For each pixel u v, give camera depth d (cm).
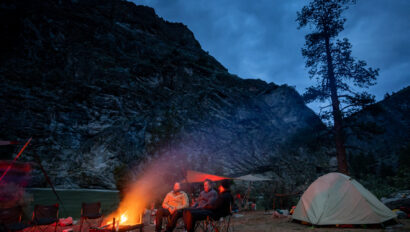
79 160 3033
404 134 7531
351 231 554
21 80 3381
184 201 561
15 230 462
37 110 3183
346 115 1371
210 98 4469
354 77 1402
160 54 5491
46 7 4384
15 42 3691
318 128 1528
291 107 4891
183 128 3831
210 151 3659
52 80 3569
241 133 4091
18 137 2872
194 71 5166
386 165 5897
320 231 576
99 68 4044
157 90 4347
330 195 659
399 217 711
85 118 3409
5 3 3841
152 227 724
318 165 3725
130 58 4597
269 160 3747
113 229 482
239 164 3600
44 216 549
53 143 3044
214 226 442
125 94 3859
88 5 5628
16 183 757
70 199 1825
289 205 1348
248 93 5241
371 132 1339
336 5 1462
